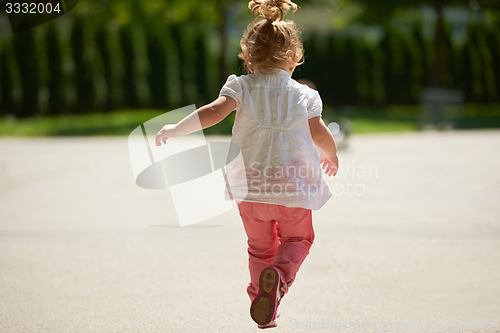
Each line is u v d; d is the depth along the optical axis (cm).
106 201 1941
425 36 7675
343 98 7500
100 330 821
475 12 7906
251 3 737
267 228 721
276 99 698
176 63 6869
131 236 1432
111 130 5409
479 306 904
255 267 730
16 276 1096
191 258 1223
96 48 6550
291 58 725
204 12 6906
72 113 6538
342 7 7625
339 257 1214
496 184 2177
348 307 909
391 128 5741
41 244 1352
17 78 6388
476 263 1153
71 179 2453
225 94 698
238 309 910
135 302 945
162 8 6638
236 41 7256
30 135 5162
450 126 5519
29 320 862
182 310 905
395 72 7575
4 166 2861
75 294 989
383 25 7562
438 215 1645
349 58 7462
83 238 1415
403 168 2656
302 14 7756
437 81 7331
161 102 6856
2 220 1634
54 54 6406
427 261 1173
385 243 1328
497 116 6975
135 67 6719
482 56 7844
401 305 916
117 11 6462
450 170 2567
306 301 943
